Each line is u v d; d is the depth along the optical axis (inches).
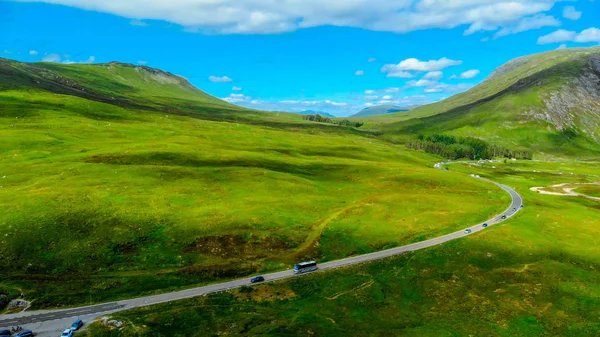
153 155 6973.4
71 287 3238.2
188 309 2977.4
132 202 4874.5
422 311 3189.0
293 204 5447.8
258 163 7455.7
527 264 4094.5
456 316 3120.1
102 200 4813.0
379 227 4869.6
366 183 7367.1
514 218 5664.4
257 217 4753.9
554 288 3612.2
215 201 5290.4
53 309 2933.1
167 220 4490.7
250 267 3764.8
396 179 7672.2
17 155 6471.5
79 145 7426.2
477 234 4815.5
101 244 3900.1
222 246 4097.0
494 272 3917.3
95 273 3513.8
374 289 3462.1
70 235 3973.9
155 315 2871.6
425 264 3981.3
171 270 3634.4
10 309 2918.3
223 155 7534.5
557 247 4517.7
